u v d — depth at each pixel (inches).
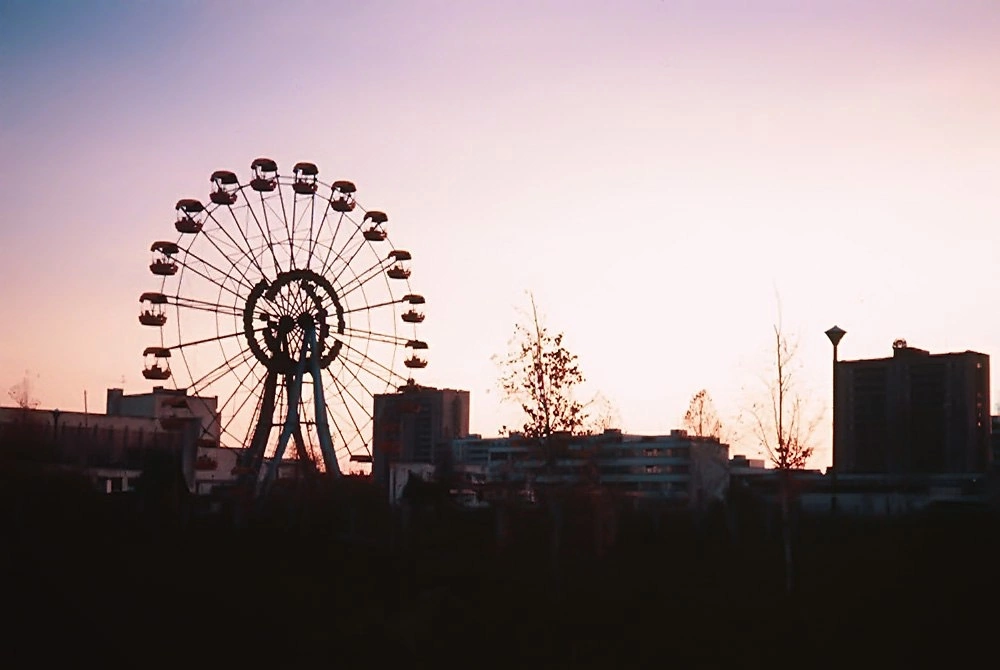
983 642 2679.6
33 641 2883.9
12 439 5236.2
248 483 4315.9
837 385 3730.3
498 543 3833.7
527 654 2770.7
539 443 3506.4
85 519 4163.4
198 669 2731.3
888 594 3159.5
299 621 3070.9
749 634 2817.4
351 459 4586.6
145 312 4197.8
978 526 4109.3
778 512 4677.7
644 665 2645.2
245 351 4360.2
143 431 6884.8
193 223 4291.3
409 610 3080.7
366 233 4635.8
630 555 3878.0
